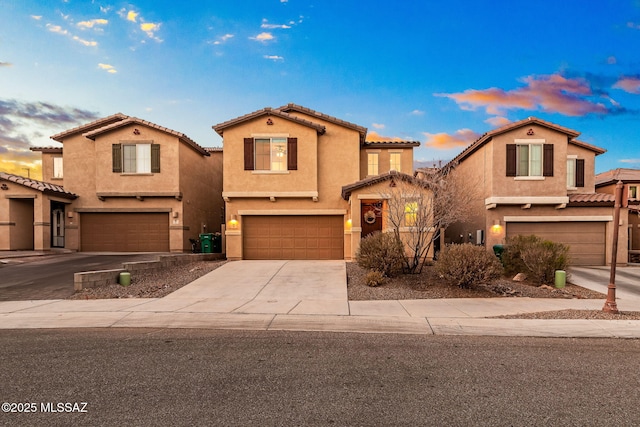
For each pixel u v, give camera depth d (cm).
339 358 508
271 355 519
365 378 440
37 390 405
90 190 1827
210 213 2177
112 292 966
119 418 343
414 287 1016
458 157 1830
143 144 1762
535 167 1519
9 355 517
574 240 1538
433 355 521
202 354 523
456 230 1961
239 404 373
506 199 1501
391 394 397
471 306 820
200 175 2030
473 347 558
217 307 809
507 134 1523
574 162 1681
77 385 418
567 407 370
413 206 1237
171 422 337
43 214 1683
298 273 1215
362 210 1508
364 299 895
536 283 1097
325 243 1603
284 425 333
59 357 509
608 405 375
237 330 649
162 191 1753
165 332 636
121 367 473
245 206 1593
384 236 1145
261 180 1570
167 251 1806
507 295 945
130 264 1108
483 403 378
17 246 1739
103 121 1875
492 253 1016
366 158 1761
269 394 396
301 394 396
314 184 1565
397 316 734
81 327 667
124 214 1823
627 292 1012
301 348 550
